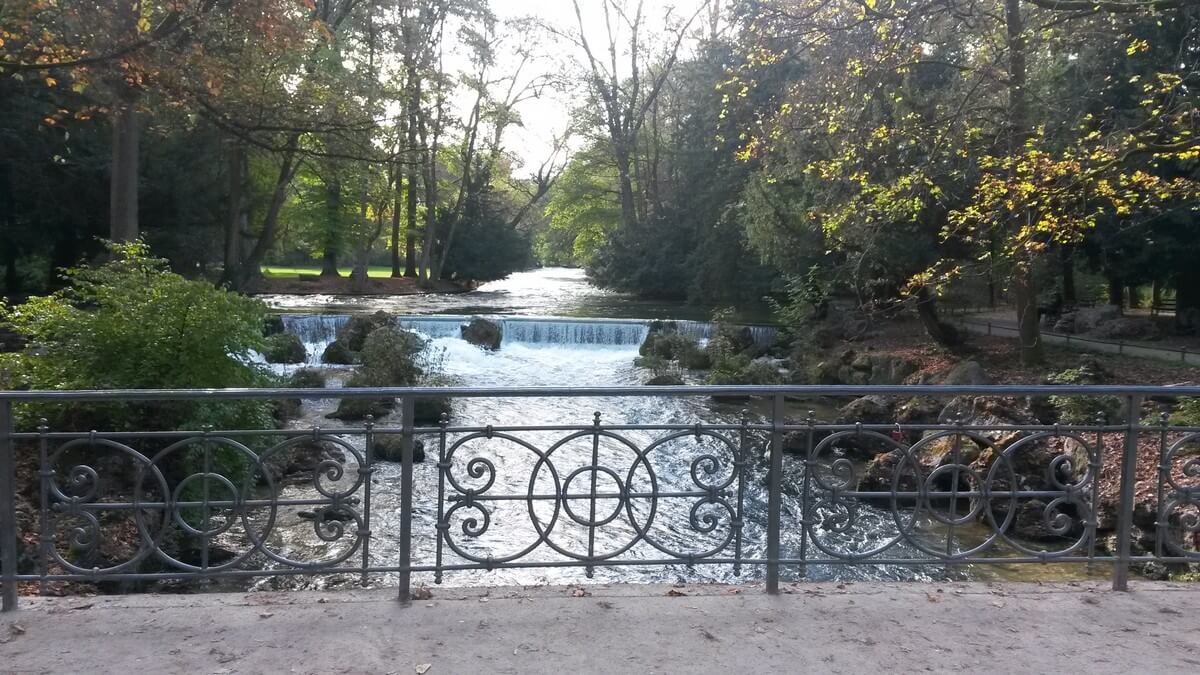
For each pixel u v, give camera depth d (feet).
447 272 157.99
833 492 13.82
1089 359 55.01
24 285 89.92
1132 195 29.68
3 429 11.96
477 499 13.26
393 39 95.50
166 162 83.20
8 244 82.69
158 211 86.63
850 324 77.97
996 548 27.14
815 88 37.99
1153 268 66.18
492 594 12.97
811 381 65.87
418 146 60.23
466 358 73.92
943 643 11.53
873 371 63.57
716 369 68.85
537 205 195.93
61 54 36.91
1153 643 11.67
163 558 12.82
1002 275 53.21
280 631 11.50
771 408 13.41
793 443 40.27
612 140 144.46
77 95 59.26
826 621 12.19
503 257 158.10
